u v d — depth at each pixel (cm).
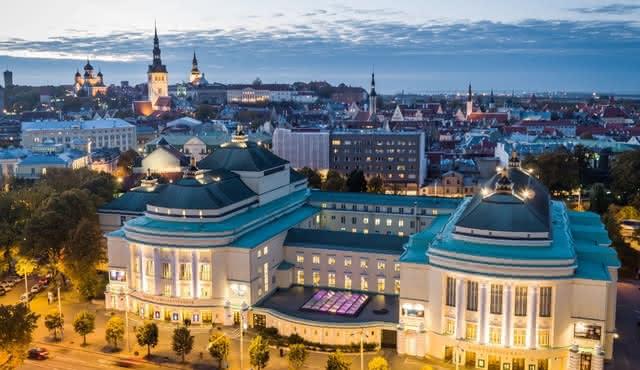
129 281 18050
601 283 13938
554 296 14062
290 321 16125
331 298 17675
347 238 18912
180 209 17438
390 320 16125
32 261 19200
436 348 15088
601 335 14038
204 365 14788
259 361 13938
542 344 14312
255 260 17175
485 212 15175
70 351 15575
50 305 18625
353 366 14750
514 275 14038
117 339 15600
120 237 18138
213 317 17025
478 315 14438
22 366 14700
